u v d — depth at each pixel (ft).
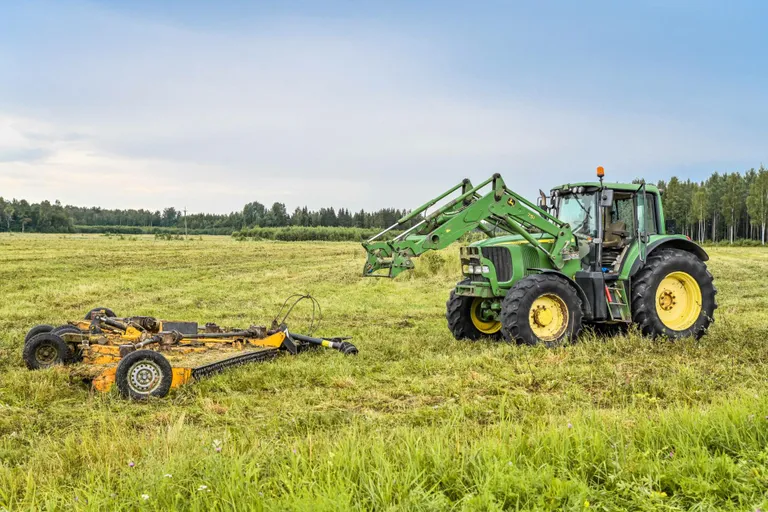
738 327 35.76
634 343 28.96
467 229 30.78
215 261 115.44
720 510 11.51
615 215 32.86
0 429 18.40
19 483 13.65
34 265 92.38
